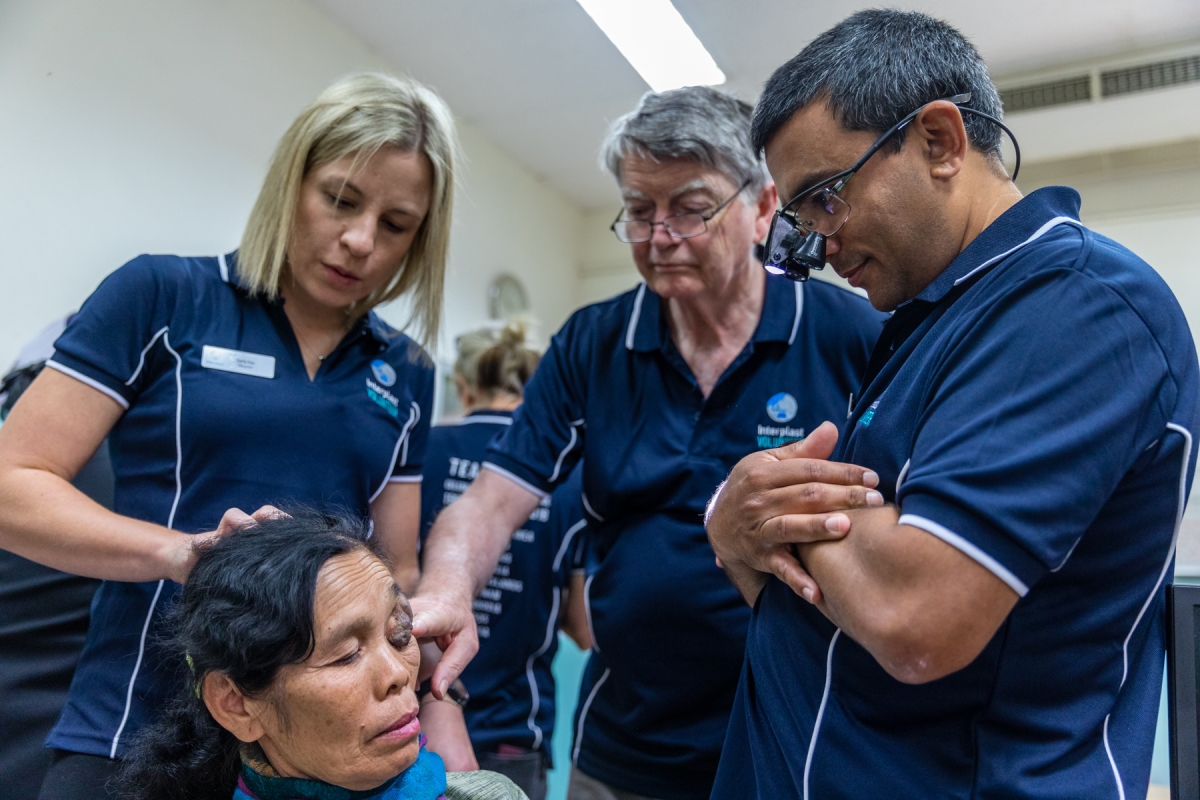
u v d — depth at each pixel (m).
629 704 1.51
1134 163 2.79
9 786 1.49
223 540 0.97
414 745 0.95
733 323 1.56
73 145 2.58
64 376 1.16
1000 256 0.89
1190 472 0.82
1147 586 0.85
